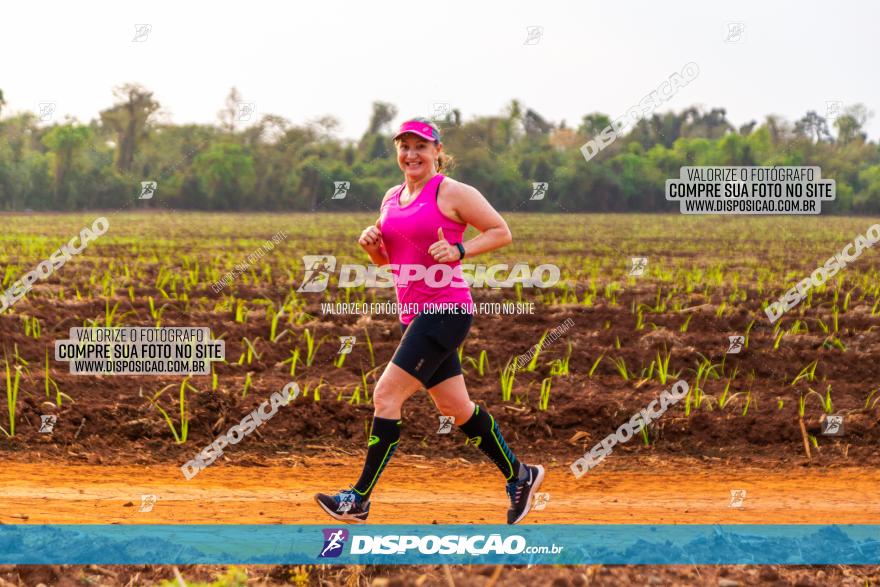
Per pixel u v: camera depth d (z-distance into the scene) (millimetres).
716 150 21297
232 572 3695
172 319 9023
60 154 27203
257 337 8328
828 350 8430
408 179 4383
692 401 7129
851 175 24703
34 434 6066
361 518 4254
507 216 23516
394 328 8953
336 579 3779
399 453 6246
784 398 7312
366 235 4430
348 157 24203
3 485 5117
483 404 7059
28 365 7242
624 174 24266
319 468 5855
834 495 5414
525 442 6555
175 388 6941
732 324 9414
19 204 27219
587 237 19203
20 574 3617
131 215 25812
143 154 26328
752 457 6324
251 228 21422
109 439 6133
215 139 25734
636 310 9938
